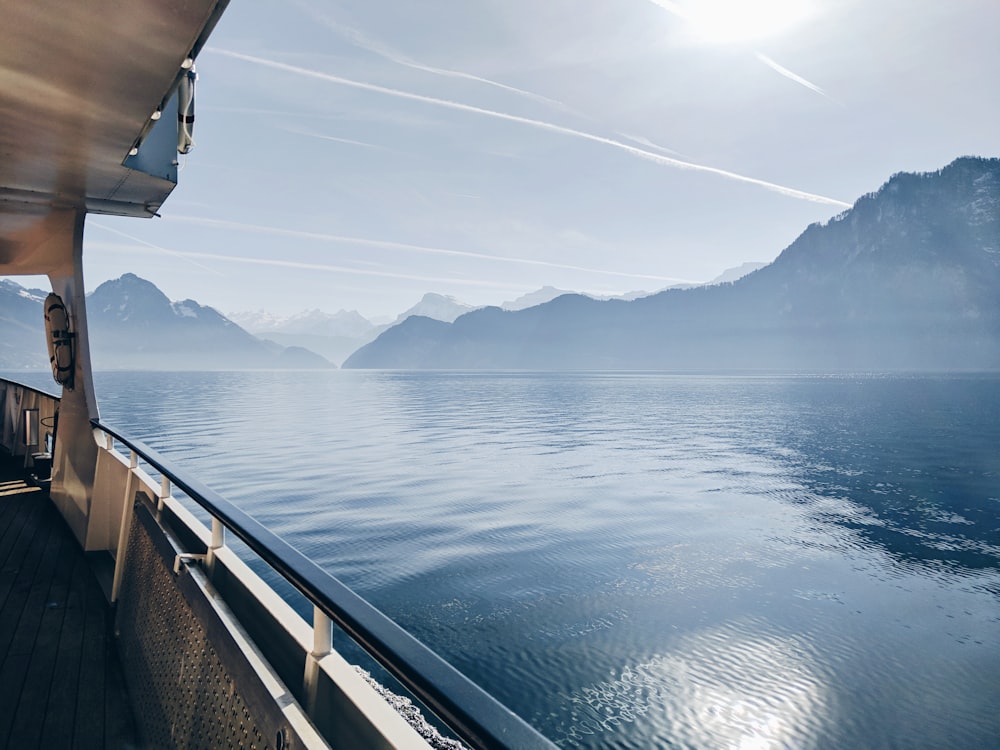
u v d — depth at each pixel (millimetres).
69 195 4562
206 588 2080
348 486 31906
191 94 3992
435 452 48156
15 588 3986
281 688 1378
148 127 2941
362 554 20031
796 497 37938
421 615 15625
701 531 28047
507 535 24078
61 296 5535
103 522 4723
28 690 2727
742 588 20938
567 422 81688
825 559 25750
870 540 29562
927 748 12844
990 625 19531
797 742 12695
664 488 37688
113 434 4090
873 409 114062
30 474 7434
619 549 23828
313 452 44969
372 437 57375
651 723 12336
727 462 50250
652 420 88000
